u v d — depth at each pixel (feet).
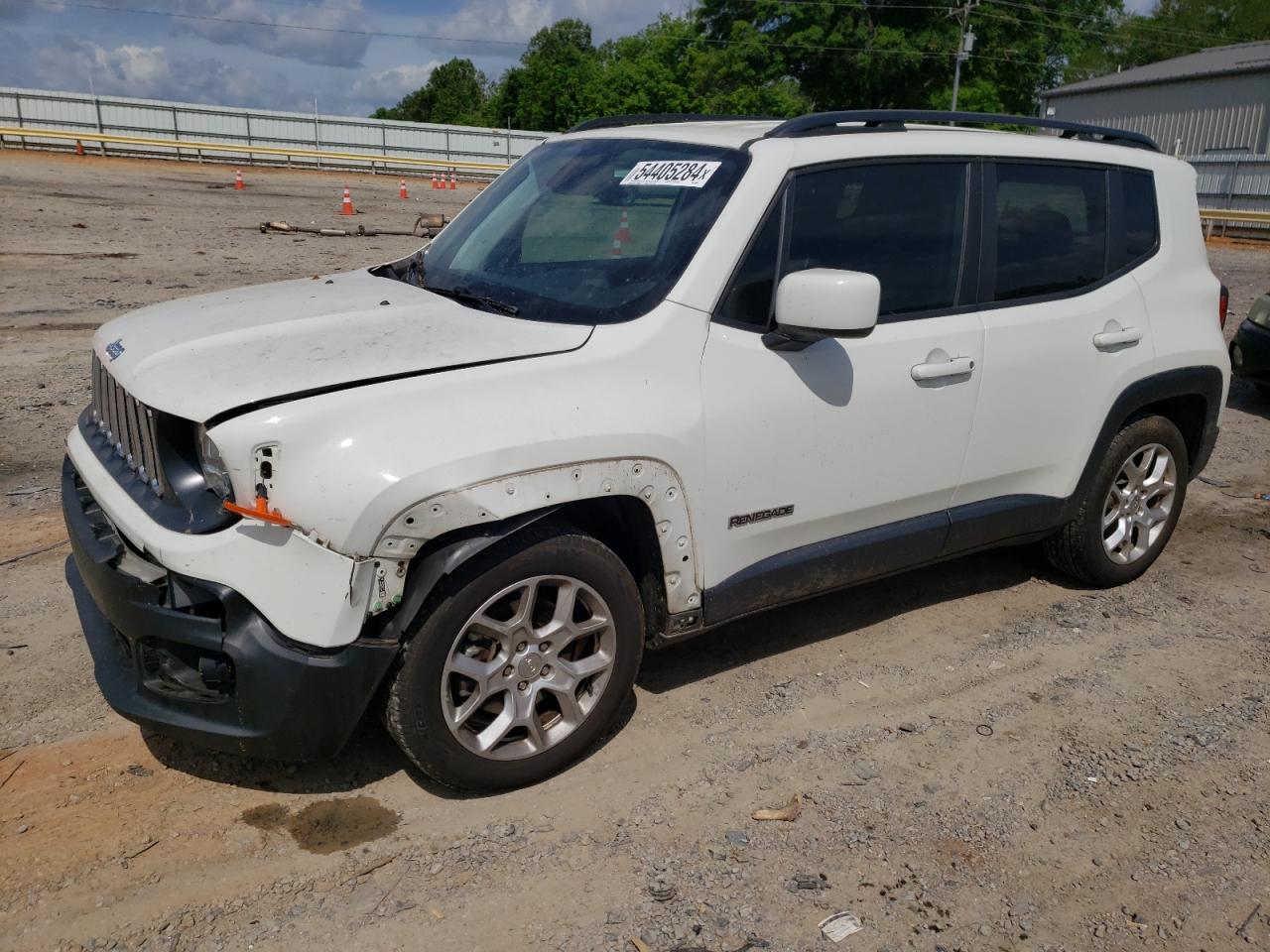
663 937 8.75
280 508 8.85
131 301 36.60
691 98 212.84
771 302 11.41
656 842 9.95
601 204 12.35
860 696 12.82
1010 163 13.69
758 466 11.34
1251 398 30.50
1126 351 14.80
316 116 140.15
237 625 9.02
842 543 12.55
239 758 10.88
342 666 9.09
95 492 10.51
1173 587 16.62
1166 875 9.86
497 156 151.02
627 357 10.44
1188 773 11.48
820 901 9.27
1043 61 172.14
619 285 11.12
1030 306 13.78
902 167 12.64
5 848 9.37
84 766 10.64
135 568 9.55
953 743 11.89
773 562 11.95
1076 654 14.19
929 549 13.46
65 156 115.44
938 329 12.75
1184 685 13.43
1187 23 235.61
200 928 8.61
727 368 11.01
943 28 164.35
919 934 8.96
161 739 11.14
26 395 24.52
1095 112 145.48
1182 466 16.34
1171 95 133.49
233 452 8.79
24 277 40.09
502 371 9.82
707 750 11.51
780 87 168.66
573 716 10.70
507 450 9.37
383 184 115.14
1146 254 15.37
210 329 10.70
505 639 10.05
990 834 10.32
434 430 9.18
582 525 11.14
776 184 11.50
